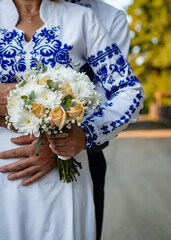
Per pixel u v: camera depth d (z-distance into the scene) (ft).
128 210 11.27
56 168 4.73
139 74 61.16
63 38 4.84
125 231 9.76
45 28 4.81
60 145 4.32
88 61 5.09
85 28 4.95
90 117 4.69
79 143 4.40
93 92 4.10
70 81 3.98
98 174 6.21
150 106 60.18
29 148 4.58
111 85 4.96
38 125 3.83
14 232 4.60
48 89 3.83
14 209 4.60
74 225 4.75
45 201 4.65
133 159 19.35
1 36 4.77
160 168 16.90
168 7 57.82
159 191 13.12
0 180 4.64
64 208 4.72
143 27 59.00
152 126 40.42
